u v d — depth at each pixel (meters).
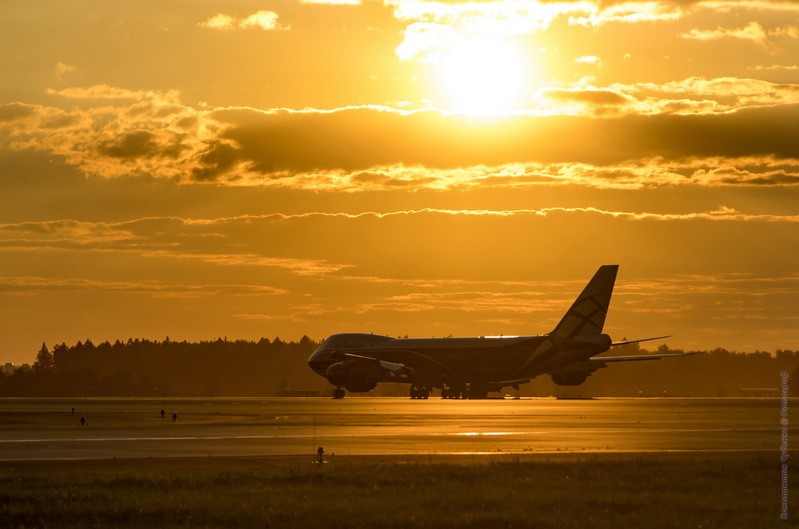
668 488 141.88
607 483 146.12
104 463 177.88
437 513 119.25
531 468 163.12
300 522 114.25
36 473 159.62
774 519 117.88
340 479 147.88
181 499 128.62
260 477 149.88
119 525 113.69
